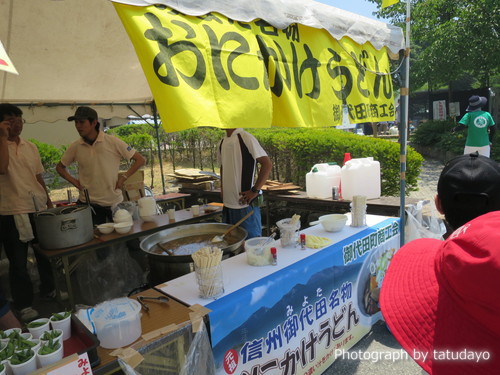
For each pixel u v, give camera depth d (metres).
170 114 1.35
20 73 3.46
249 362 1.61
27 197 3.00
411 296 0.69
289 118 1.80
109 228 2.71
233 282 1.70
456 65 9.99
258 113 1.63
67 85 4.03
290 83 1.84
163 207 5.12
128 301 1.29
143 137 10.73
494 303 0.48
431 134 12.24
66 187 9.11
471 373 0.53
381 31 2.50
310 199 3.73
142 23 1.33
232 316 1.50
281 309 1.75
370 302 2.48
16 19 2.44
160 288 1.68
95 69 3.67
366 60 2.39
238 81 1.58
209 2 1.54
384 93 2.55
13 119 2.88
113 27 2.86
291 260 1.95
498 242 0.48
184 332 1.30
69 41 2.94
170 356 1.28
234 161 2.78
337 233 2.40
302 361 1.91
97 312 1.23
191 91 1.41
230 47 1.58
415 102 24.53
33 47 2.91
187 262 1.96
